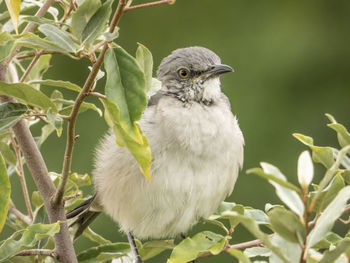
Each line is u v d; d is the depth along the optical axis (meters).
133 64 5.52
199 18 15.68
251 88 14.98
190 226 9.12
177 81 9.03
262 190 13.84
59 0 7.33
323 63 15.12
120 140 5.86
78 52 5.75
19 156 8.15
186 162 8.38
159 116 8.42
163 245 8.06
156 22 15.70
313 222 5.26
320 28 15.34
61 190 6.66
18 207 13.12
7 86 6.09
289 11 15.52
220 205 9.08
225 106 9.00
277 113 14.75
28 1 7.83
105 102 5.62
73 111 5.82
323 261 4.86
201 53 9.12
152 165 8.30
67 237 6.89
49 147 13.95
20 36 5.80
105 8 5.74
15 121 6.27
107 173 8.75
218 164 8.56
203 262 13.91
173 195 8.40
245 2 15.66
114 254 7.56
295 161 14.23
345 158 6.69
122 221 9.12
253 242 7.14
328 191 5.31
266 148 14.44
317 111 14.84
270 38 15.27
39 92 6.12
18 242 6.09
